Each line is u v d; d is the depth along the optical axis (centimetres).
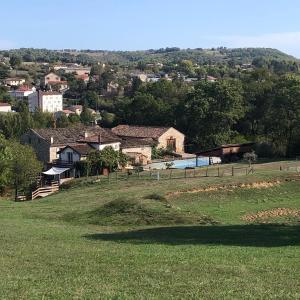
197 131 10325
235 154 8919
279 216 3934
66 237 2883
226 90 10006
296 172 5600
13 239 2734
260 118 10362
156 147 9550
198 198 4638
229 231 3156
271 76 13188
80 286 1628
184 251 2352
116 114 12538
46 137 8956
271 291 1574
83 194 5334
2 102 18738
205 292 1552
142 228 3362
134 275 1792
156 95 12712
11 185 6531
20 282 1688
